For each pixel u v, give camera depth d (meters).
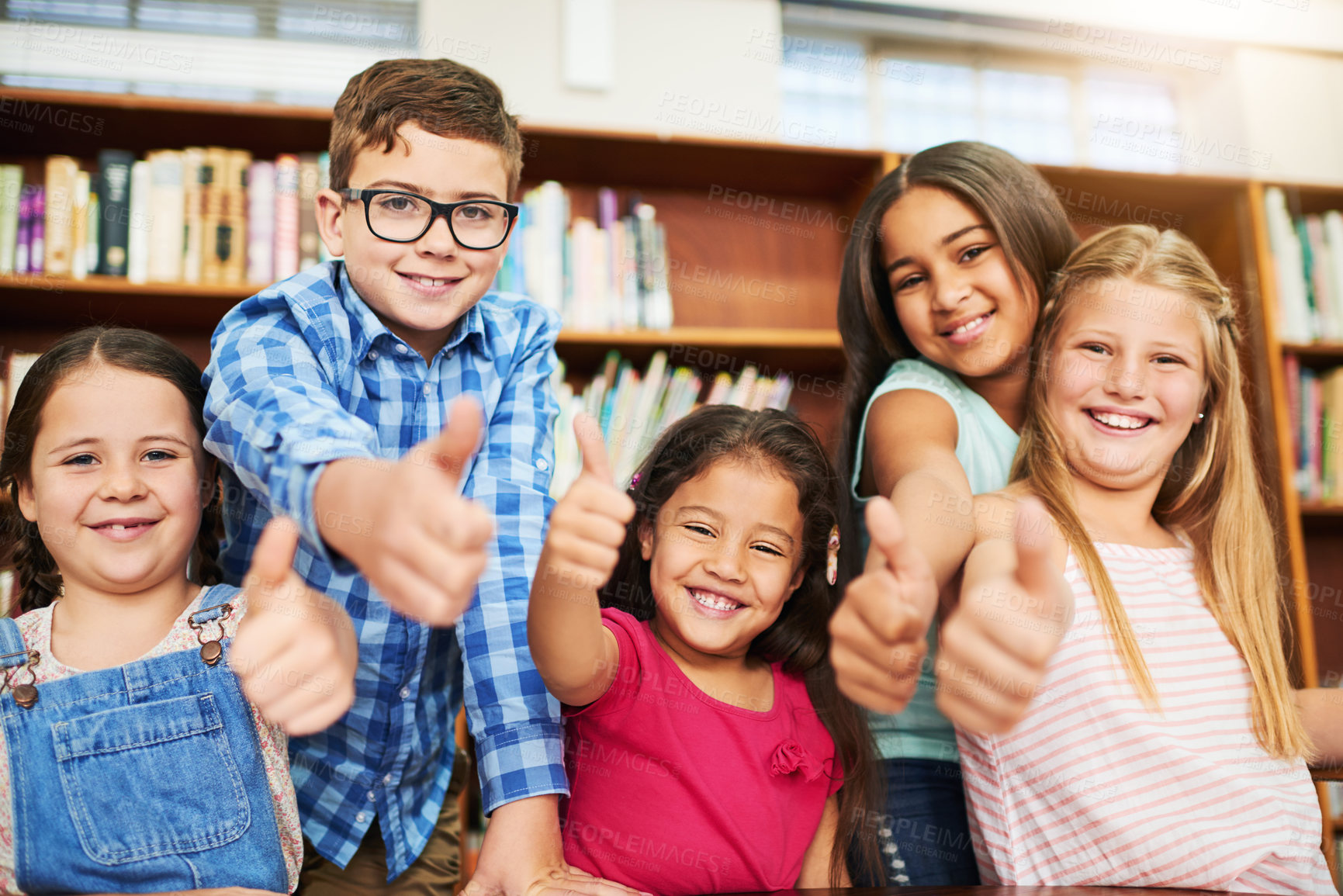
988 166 1.11
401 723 0.90
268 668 0.54
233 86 2.03
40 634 0.79
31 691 0.75
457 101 0.90
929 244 1.09
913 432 1.00
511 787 0.76
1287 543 1.89
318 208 0.97
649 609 1.01
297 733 0.54
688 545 0.93
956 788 0.99
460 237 0.90
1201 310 1.08
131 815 0.73
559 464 1.79
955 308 1.08
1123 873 0.84
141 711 0.76
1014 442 1.12
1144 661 0.94
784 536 0.94
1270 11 2.43
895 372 1.13
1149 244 1.12
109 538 0.80
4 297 1.63
